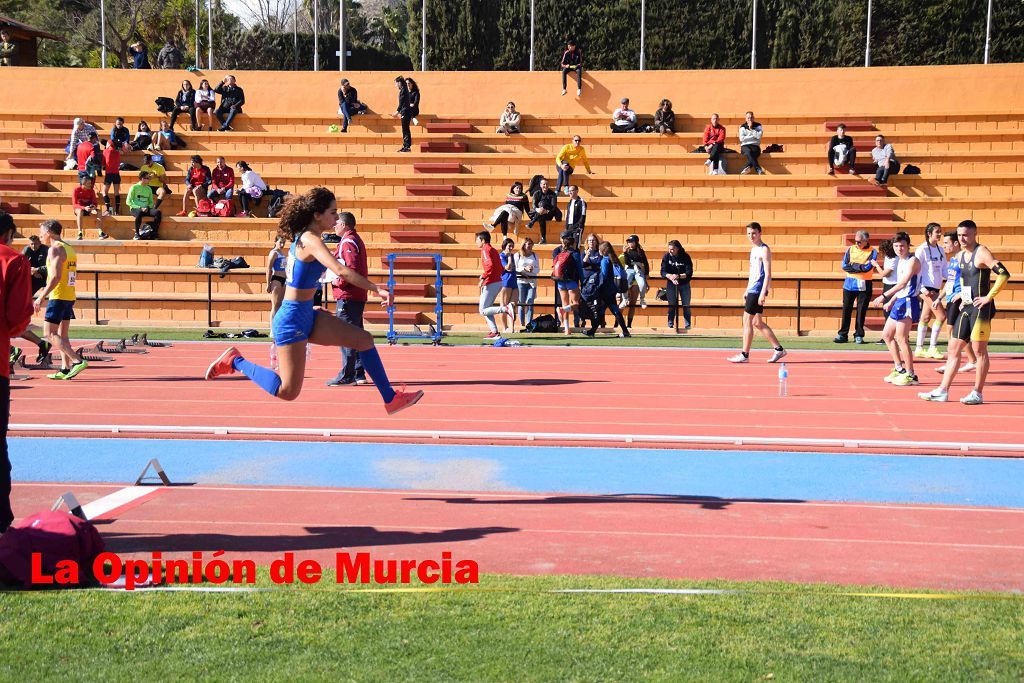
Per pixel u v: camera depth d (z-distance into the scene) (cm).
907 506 722
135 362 1564
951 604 495
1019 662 420
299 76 2902
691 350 1756
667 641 441
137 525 650
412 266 2395
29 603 486
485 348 1778
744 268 2375
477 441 958
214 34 4875
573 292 2064
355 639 443
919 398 1231
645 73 2811
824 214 2469
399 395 694
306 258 645
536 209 2361
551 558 585
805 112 2744
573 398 1230
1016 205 2403
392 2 6662
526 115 2817
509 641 441
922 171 2561
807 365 1566
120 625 457
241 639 442
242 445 946
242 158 2711
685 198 2509
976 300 1170
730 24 4041
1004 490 775
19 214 2542
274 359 1394
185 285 2353
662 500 737
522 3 4066
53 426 984
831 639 445
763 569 566
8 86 2909
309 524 657
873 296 2144
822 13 4172
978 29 3912
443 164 2656
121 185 2612
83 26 4869
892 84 2712
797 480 809
